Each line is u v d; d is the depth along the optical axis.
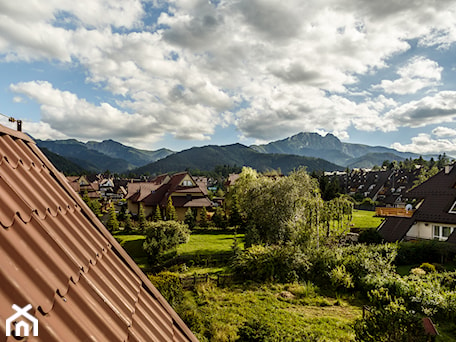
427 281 12.84
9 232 1.71
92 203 38.81
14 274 1.49
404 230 22.34
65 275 1.80
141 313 2.42
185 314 10.33
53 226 2.22
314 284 14.85
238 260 16.91
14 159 2.57
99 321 1.79
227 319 10.77
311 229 18.25
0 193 1.91
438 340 9.49
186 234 21.88
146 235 21.05
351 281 14.02
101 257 2.65
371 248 17.44
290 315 11.33
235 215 32.09
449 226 20.75
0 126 2.88
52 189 2.84
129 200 41.22
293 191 19.56
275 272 15.59
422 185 25.12
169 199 33.00
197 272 17.45
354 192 71.06
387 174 65.44
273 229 19.31
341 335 9.59
